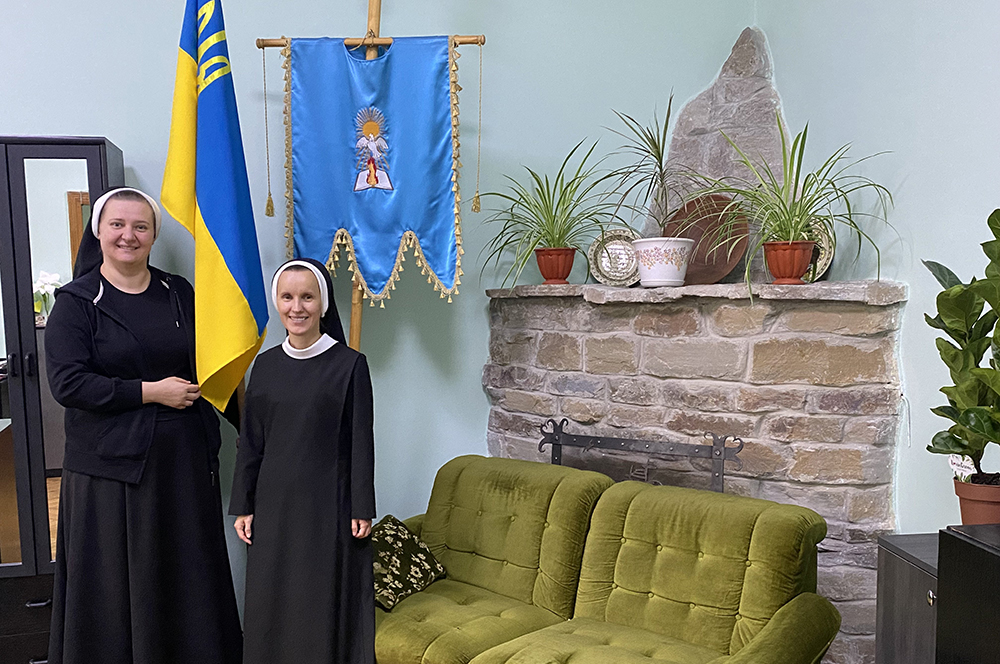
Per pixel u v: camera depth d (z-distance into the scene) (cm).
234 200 231
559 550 230
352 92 254
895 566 163
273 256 286
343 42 253
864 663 231
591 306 273
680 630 203
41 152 229
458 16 297
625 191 311
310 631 213
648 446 255
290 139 253
